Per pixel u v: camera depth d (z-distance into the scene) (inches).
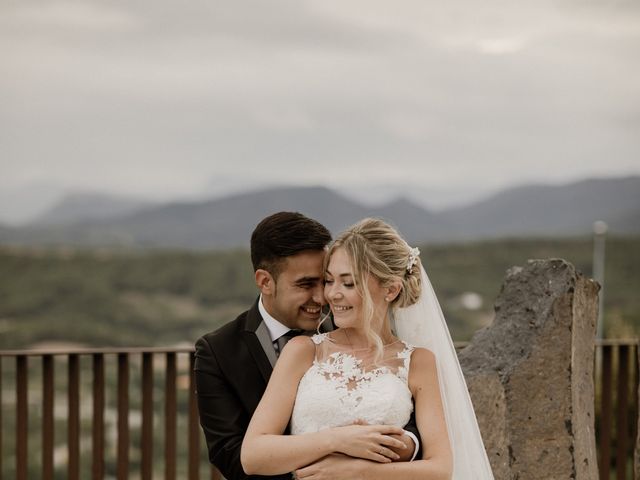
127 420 189.3
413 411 108.5
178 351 191.6
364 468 100.4
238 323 120.4
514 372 147.5
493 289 2824.8
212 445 114.9
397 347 111.3
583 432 153.1
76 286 3011.8
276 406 107.2
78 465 187.8
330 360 108.7
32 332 2689.5
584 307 155.3
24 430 183.5
